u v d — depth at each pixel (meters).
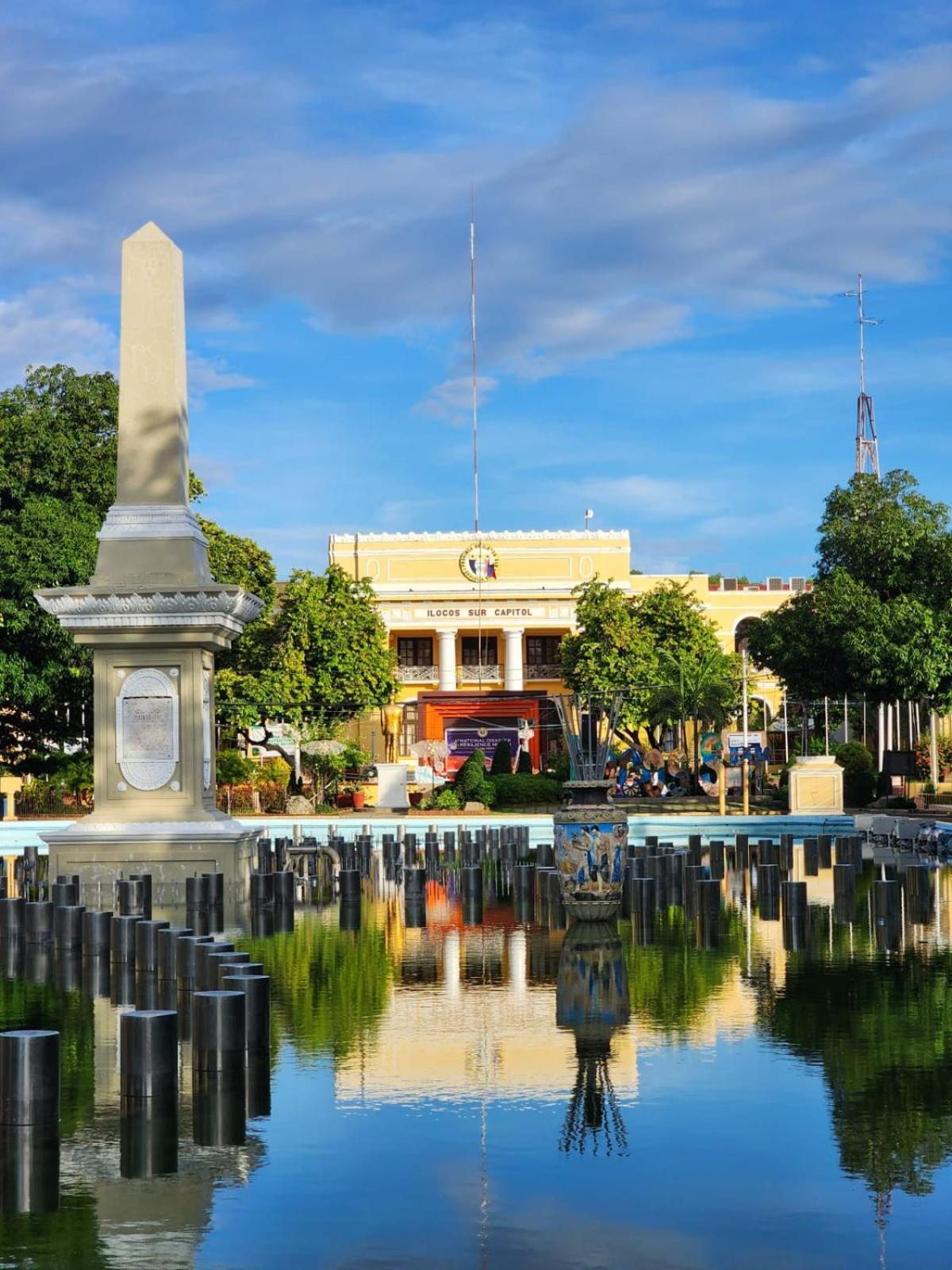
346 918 18.53
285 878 19.44
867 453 70.44
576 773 17.94
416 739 66.06
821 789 40.84
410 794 51.22
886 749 54.00
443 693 61.94
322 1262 6.00
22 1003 12.35
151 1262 6.02
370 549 68.62
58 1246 6.22
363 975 13.46
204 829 21.22
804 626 48.75
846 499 50.81
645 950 14.98
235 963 11.18
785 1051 9.73
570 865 17.66
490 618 68.19
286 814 44.91
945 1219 6.43
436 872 26.89
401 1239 6.26
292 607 54.62
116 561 21.64
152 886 20.16
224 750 50.44
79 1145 7.79
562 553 68.75
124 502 21.89
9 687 37.59
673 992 12.20
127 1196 6.89
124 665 21.52
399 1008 11.61
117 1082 9.27
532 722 61.47
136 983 13.55
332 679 54.59
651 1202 6.70
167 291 22.00
